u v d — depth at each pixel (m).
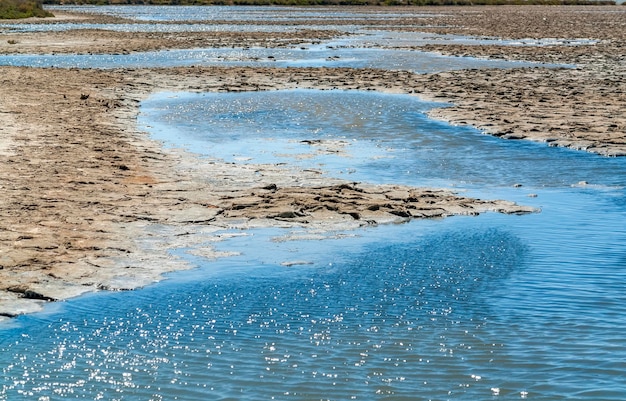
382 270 11.76
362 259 12.28
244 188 16.23
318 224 14.09
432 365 8.51
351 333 9.40
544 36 63.91
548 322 9.67
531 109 26.22
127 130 22.61
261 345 9.07
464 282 11.20
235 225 13.94
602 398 7.76
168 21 86.25
